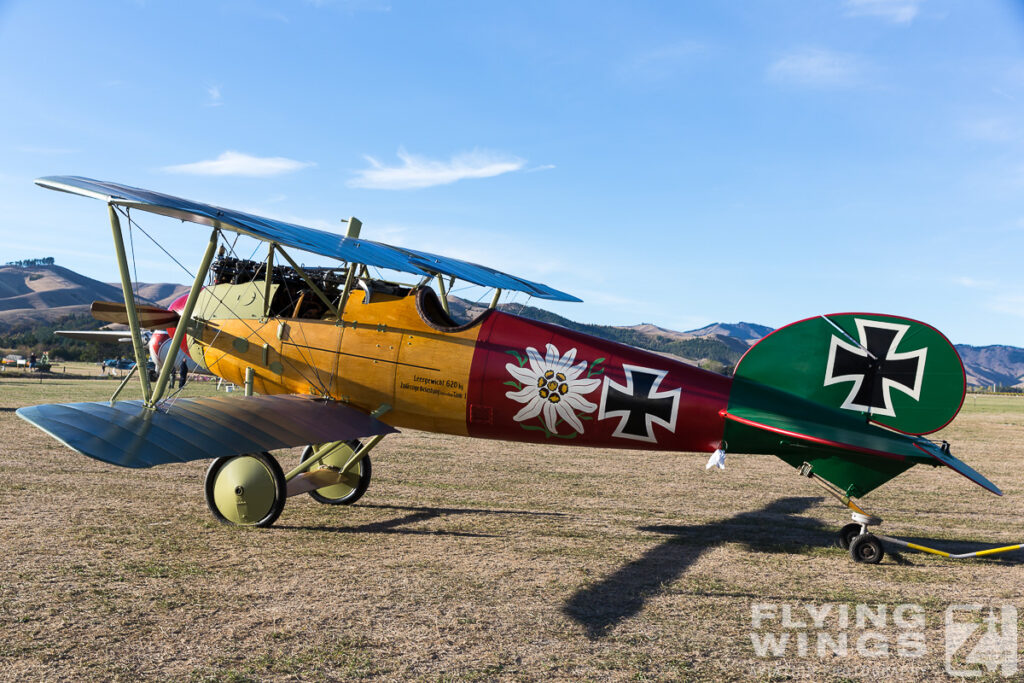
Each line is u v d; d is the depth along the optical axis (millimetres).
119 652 4055
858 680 4016
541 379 7516
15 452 11539
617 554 6719
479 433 8055
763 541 7449
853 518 6832
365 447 8695
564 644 4410
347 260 6641
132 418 6398
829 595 5621
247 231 6504
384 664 3998
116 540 6570
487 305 8992
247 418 6984
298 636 4387
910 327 6688
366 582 5574
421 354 7902
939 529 8281
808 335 6988
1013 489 11305
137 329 6871
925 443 6598
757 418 6750
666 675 3984
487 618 4832
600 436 7508
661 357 7434
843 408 6879
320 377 8320
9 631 4332
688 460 14141
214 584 5391
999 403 48906
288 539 6938
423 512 8469
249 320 8789
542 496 9711
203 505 8172
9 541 6398
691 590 5645
